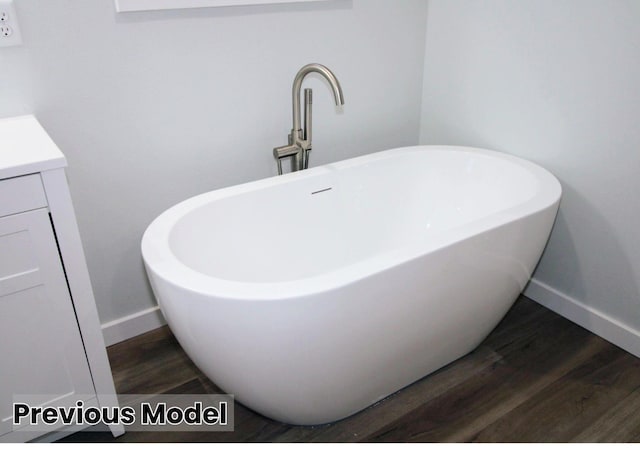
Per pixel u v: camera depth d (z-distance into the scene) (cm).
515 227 139
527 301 196
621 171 156
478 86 195
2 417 119
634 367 162
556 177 176
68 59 139
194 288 108
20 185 102
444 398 151
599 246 169
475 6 187
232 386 128
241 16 162
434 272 126
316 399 129
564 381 157
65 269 113
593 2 150
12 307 110
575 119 164
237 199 155
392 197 193
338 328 115
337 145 206
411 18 204
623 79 149
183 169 169
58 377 123
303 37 178
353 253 190
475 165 187
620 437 138
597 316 175
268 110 180
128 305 174
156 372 162
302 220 172
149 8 144
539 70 171
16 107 136
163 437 139
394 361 137
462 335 152
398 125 221
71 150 147
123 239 165
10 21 127
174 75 157
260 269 165
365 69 200
